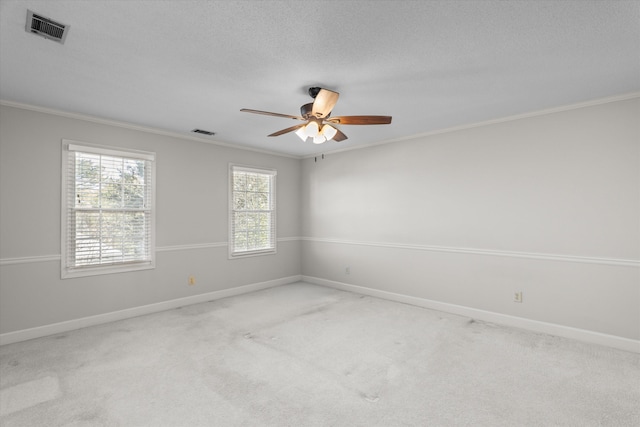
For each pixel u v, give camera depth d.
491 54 2.27
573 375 2.56
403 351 3.01
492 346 3.11
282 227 5.76
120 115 3.63
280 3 1.71
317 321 3.83
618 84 2.80
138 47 2.17
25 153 3.30
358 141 4.91
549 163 3.44
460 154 4.08
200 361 2.80
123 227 3.96
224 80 2.68
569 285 3.32
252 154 5.31
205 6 1.73
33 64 2.42
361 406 2.17
